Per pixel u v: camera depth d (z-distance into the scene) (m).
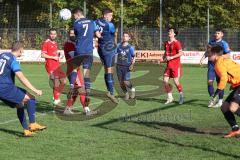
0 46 37.28
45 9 40.50
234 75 9.46
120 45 16.19
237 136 9.72
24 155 8.31
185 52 34.78
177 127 10.87
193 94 17.83
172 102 15.37
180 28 36.09
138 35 36.47
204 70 31.17
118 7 40.16
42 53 15.00
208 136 9.82
